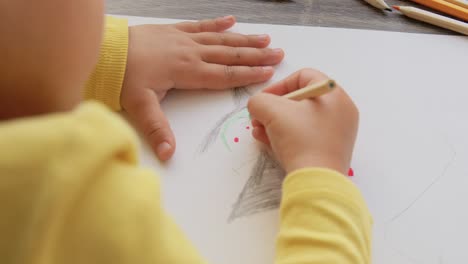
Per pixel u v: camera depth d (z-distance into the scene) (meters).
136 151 0.27
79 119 0.24
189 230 0.42
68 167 0.22
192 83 0.51
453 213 0.43
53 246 0.24
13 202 0.22
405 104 0.51
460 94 0.52
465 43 0.57
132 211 0.26
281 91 0.50
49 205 0.22
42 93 0.27
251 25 0.57
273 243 0.41
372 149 0.47
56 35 0.26
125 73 0.49
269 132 0.45
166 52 0.51
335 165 0.42
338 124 0.44
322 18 0.58
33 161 0.22
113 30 0.51
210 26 0.56
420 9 0.59
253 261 0.40
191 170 0.46
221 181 0.45
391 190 0.45
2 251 0.23
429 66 0.54
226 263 0.40
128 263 0.26
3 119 0.28
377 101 0.51
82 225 0.25
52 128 0.23
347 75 0.53
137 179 0.27
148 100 0.49
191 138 0.48
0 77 0.26
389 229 0.42
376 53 0.55
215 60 0.53
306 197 0.39
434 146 0.48
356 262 0.37
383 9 0.59
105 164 0.26
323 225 0.38
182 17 0.58
